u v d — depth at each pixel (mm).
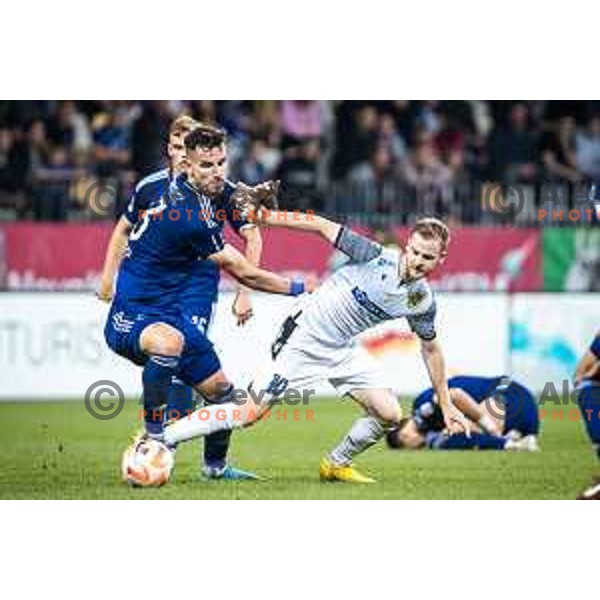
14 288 59312
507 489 34250
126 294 33375
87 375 58438
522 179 69688
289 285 33594
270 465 38500
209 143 32531
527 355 58781
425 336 33156
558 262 60750
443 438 42250
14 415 51750
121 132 67500
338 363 34000
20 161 66125
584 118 73812
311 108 70562
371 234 61531
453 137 71312
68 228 59469
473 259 60312
